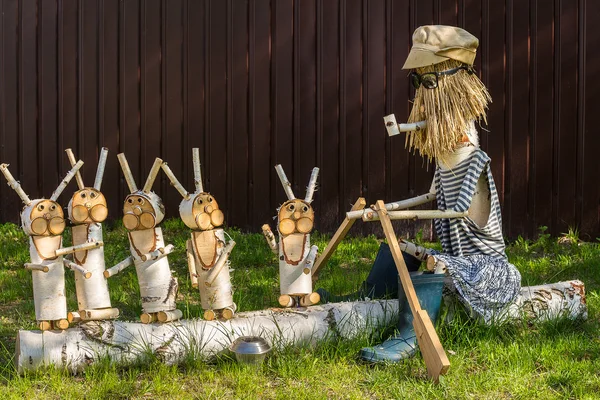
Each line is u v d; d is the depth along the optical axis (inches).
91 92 344.8
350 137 334.3
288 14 334.3
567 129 324.5
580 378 165.6
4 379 168.6
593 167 323.6
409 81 331.3
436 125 184.2
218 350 177.0
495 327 188.1
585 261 277.0
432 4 328.2
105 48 343.3
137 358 171.8
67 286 246.5
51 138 346.9
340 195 335.6
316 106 335.0
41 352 166.6
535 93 325.4
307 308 186.4
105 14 342.3
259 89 337.4
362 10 331.6
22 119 346.9
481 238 189.8
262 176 339.0
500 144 327.0
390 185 333.1
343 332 185.0
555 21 323.6
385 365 173.2
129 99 343.6
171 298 176.9
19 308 230.7
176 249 301.6
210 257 177.8
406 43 330.6
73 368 168.7
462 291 184.2
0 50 346.6
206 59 339.3
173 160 343.0
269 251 301.1
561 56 323.6
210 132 340.2
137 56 342.6
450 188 188.1
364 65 332.5
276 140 336.5
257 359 170.6
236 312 197.2
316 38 334.0
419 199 195.5
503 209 328.5
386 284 203.6
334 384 164.9
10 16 345.7
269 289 245.9
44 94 345.7
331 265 281.9
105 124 344.5
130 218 173.2
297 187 336.8
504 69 326.0
